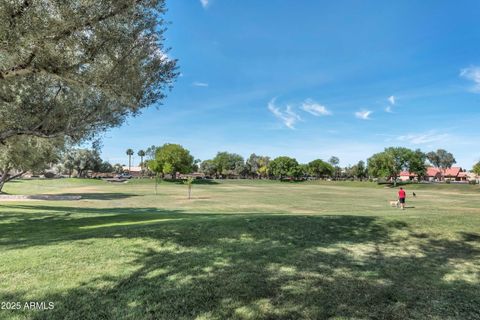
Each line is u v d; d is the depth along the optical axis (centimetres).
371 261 697
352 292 526
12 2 660
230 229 922
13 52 708
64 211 1927
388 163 9194
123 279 557
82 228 1101
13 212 1695
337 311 460
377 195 4928
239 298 495
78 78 841
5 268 598
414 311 466
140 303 475
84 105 1096
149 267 616
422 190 7219
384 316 449
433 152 15638
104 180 8994
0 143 1135
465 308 477
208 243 795
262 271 609
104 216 1504
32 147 1758
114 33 802
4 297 487
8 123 1069
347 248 794
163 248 740
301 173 12950
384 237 904
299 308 467
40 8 690
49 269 597
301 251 752
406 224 1023
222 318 437
